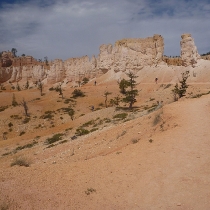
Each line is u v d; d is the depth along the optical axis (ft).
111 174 37.60
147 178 34.76
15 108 227.81
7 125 194.18
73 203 29.99
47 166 44.50
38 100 280.10
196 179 32.48
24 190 32.27
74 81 415.64
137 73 346.33
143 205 29.04
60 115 213.46
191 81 267.80
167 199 29.43
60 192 32.42
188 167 35.86
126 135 63.52
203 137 45.68
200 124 52.65
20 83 484.74
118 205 29.53
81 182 35.53
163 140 47.73
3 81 492.95
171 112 63.72
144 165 38.88
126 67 354.33
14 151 112.37
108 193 32.19
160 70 322.55
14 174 38.81
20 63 527.40
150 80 311.88
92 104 246.06
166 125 56.65
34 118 208.03
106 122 135.44
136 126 68.95
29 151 98.73
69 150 73.87
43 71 487.20
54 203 29.76
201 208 27.02
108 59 383.86
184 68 297.94
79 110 228.84
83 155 62.23
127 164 40.42
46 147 98.02
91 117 171.63
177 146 43.57
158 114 66.49
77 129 131.23
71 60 434.71
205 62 289.94
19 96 311.47
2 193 31.04
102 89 299.99
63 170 40.70
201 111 62.39
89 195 31.86
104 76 367.25
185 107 68.33
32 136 153.38
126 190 32.55
